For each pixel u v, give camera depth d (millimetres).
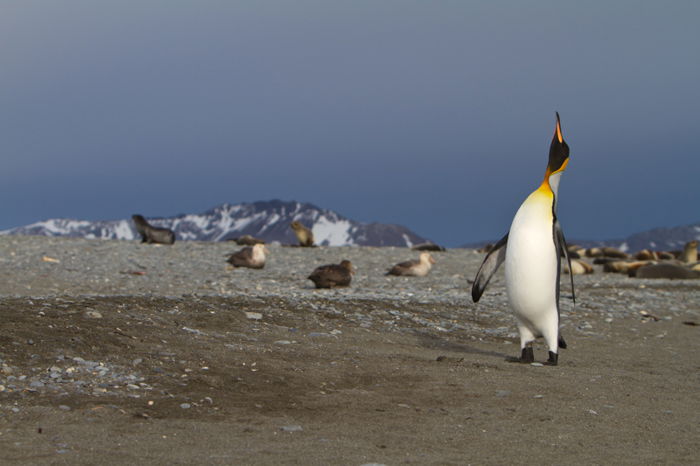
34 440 6258
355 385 9164
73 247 32156
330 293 18812
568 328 16422
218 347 10594
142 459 5820
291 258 32594
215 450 6164
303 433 6871
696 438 7160
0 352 8781
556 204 11391
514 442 6801
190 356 9773
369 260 33094
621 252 44875
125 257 29250
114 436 6480
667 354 13484
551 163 11273
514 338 15039
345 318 15039
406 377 9680
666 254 44969
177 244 36844
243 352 10477
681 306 20891
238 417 7379
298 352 10969
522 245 11016
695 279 30719
